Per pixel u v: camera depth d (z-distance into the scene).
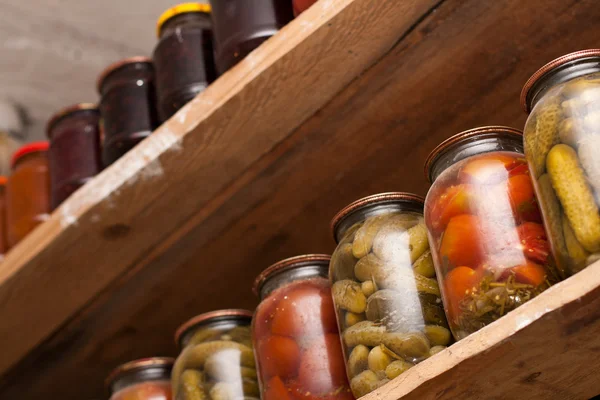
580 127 1.49
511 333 1.48
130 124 2.00
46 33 2.71
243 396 1.75
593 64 1.55
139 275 2.06
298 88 1.82
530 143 1.53
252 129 1.86
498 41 1.78
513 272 1.51
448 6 1.75
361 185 1.96
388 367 1.57
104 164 2.04
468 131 1.61
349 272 1.64
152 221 1.96
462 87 1.83
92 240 1.96
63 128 2.13
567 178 1.49
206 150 1.87
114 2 2.65
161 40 1.99
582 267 1.47
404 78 1.82
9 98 2.81
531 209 1.54
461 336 1.54
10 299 2.03
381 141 1.90
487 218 1.54
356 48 1.78
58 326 2.12
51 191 2.12
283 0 1.87
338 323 1.64
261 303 1.74
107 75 2.05
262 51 1.80
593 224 1.46
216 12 1.90
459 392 1.55
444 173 1.60
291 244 2.04
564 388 1.58
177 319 2.16
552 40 1.77
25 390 2.24
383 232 1.63
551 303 1.46
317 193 1.96
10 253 2.00
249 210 1.98
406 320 1.58
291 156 1.91
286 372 1.67
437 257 1.57
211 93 1.83
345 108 1.86
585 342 1.50
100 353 2.20
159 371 1.93
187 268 2.06
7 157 2.76
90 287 2.06
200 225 1.99
